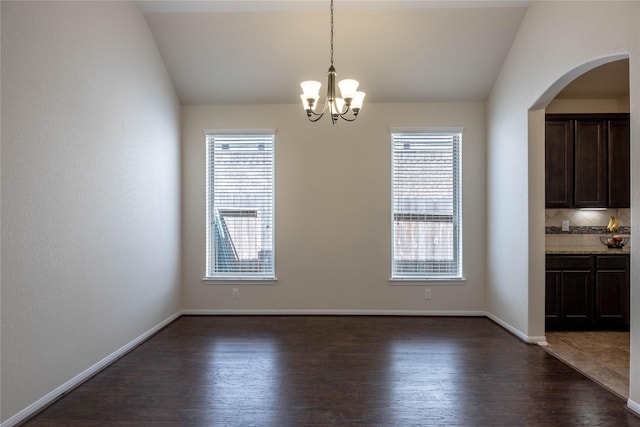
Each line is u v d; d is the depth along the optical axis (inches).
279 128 200.4
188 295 201.8
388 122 199.5
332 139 199.8
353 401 108.3
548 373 127.5
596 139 180.4
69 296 115.0
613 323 173.0
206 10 161.5
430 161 201.3
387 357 141.9
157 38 171.5
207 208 202.5
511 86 170.7
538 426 95.7
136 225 154.7
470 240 199.5
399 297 199.8
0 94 90.9
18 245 96.5
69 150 114.7
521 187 161.5
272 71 185.9
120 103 143.1
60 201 110.9
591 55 119.6
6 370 93.2
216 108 201.2
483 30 167.2
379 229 199.3
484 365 134.6
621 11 107.5
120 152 142.9
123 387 117.4
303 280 200.4
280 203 200.4
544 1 144.9
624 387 117.6
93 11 126.6
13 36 94.6
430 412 102.3
